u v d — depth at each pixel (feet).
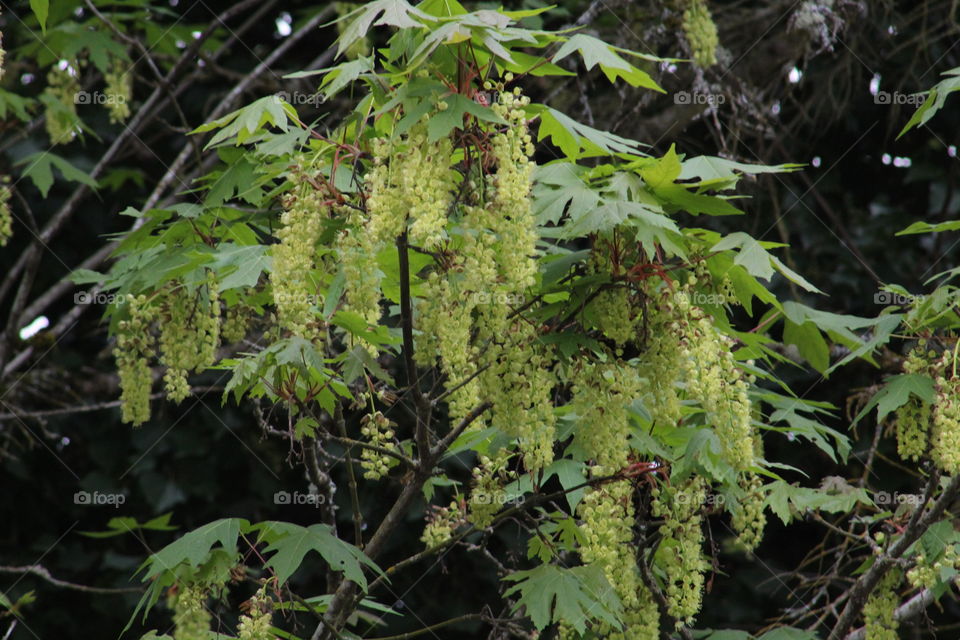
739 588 33.50
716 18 34.42
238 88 31.22
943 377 16.17
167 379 16.93
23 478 34.76
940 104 16.47
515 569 20.67
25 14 32.99
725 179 14.42
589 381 14.35
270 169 16.12
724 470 16.07
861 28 32.99
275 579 16.62
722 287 15.47
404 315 15.23
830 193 36.70
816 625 21.31
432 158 12.81
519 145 12.96
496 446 16.71
